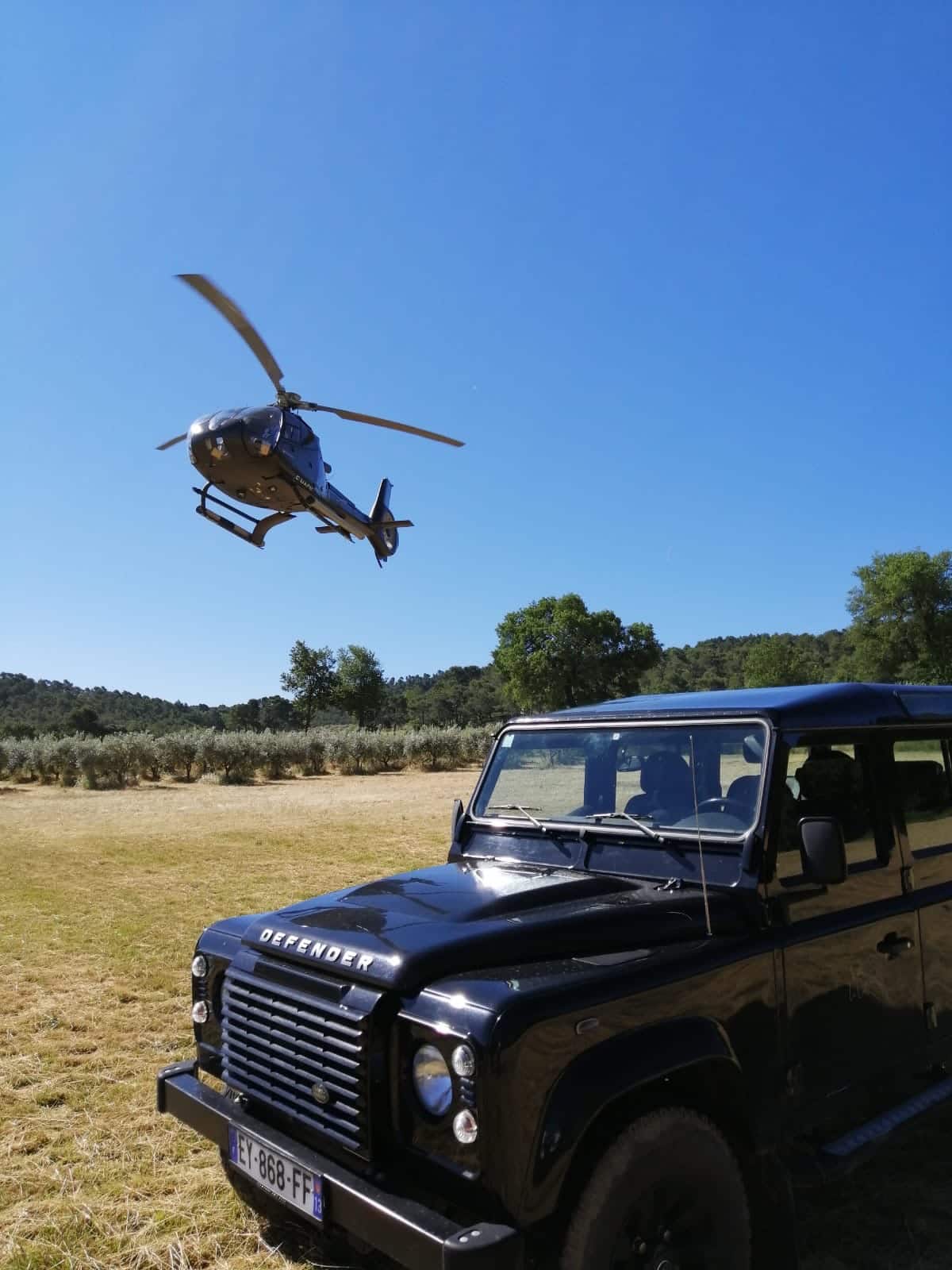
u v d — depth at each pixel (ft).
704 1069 9.30
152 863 38.65
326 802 66.39
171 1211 11.81
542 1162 7.43
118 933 26.16
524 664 242.37
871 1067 10.98
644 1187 8.15
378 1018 8.28
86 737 104.27
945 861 12.82
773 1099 9.58
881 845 11.81
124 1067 16.70
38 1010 19.60
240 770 93.40
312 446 34.91
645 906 9.77
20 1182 12.61
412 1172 8.13
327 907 10.55
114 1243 11.10
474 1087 7.47
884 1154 13.28
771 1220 9.53
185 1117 10.35
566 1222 7.78
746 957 9.52
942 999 12.25
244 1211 11.78
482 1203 7.52
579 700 245.86
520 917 9.52
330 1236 8.88
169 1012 19.58
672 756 11.33
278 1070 9.25
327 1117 8.55
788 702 10.99
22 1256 10.79
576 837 11.67
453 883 11.05
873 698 12.27
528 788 12.82
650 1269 8.27
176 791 82.23
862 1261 10.64
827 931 10.49
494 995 7.89
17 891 32.35
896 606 201.46
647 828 11.02
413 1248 7.29
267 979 9.66
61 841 46.11
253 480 33.83
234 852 41.45
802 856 10.32
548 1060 7.70
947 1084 11.78
